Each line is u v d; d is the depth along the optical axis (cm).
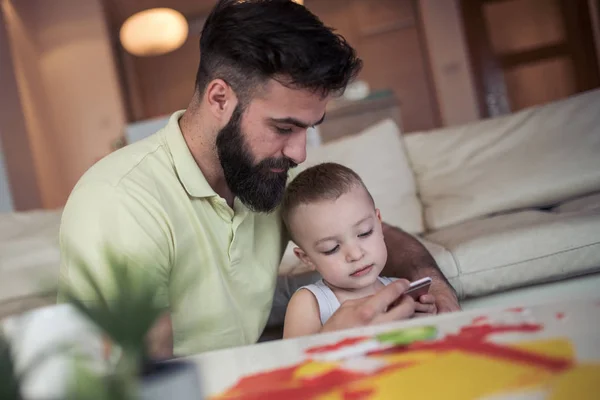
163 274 117
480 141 225
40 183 539
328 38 116
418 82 755
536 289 168
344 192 140
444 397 60
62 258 115
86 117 656
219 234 128
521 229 167
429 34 695
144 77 795
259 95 118
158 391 52
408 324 86
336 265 140
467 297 168
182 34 601
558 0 673
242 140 123
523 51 684
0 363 48
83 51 654
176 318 124
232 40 118
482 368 65
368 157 222
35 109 581
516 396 58
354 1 755
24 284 189
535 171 208
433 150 230
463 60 691
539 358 65
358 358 74
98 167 123
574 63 676
